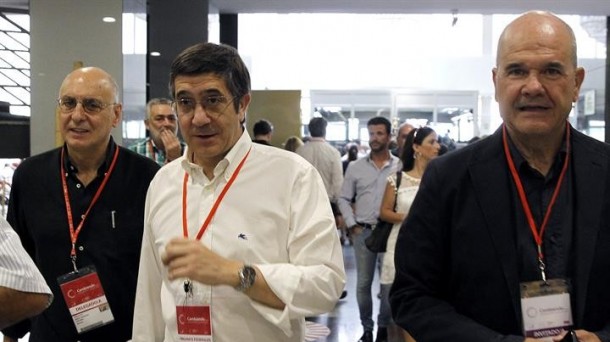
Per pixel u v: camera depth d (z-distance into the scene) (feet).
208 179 5.02
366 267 14.20
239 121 4.90
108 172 6.87
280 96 24.89
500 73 4.60
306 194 4.89
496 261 4.53
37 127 17.11
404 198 11.88
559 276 4.47
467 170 4.78
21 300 4.53
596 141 4.77
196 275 4.21
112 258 6.64
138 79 18.83
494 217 4.58
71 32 17.25
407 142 12.18
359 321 16.28
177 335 4.84
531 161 4.71
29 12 17.25
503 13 24.35
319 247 4.72
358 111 41.16
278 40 43.83
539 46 4.37
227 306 4.71
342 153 34.76
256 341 4.71
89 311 6.53
